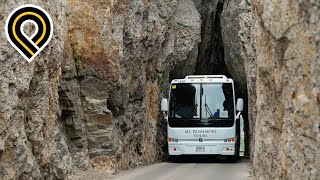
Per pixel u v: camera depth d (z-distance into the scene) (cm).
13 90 831
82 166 1400
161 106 2034
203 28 2802
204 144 1986
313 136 532
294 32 599
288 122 629
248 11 1988
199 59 2830
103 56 1506
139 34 1780
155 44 2039
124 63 1641
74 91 1415
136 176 1426
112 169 1480
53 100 1053
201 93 2023
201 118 2000
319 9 514
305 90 562
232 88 2023
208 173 1546
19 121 862
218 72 3056
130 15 1688
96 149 1483
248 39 1945
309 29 542
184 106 2022
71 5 1479
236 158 2130
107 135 1485
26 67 877
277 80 714
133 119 1778
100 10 1517
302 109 564
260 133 879
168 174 1495
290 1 614
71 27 1473
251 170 1590
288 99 632
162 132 2241
